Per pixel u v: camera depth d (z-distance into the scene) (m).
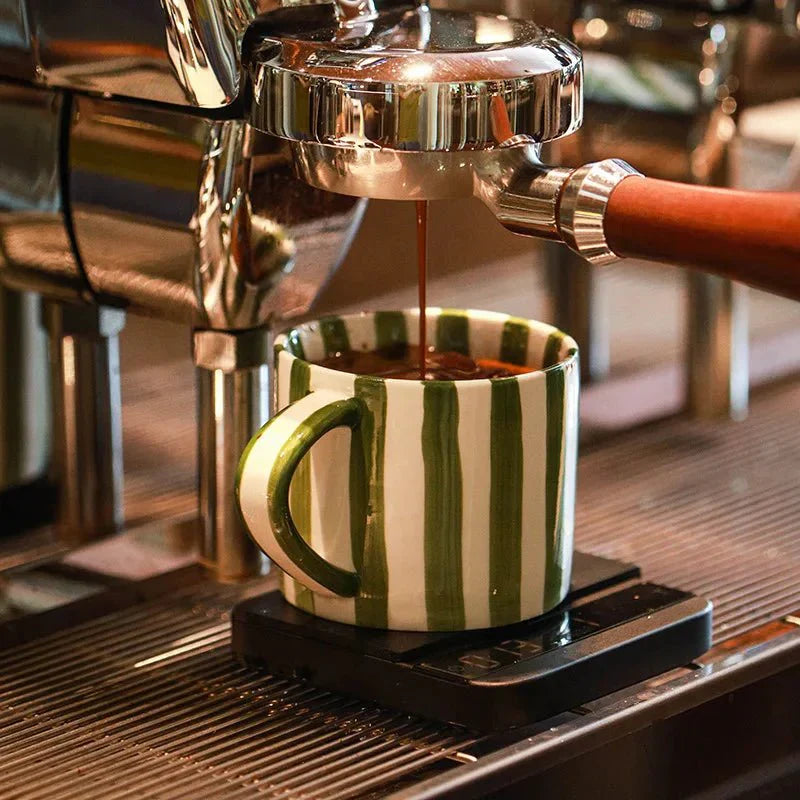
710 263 0.72
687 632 0.84
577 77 0.79
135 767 0.75
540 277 1.54
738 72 1.20
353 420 0.79
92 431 1.05
